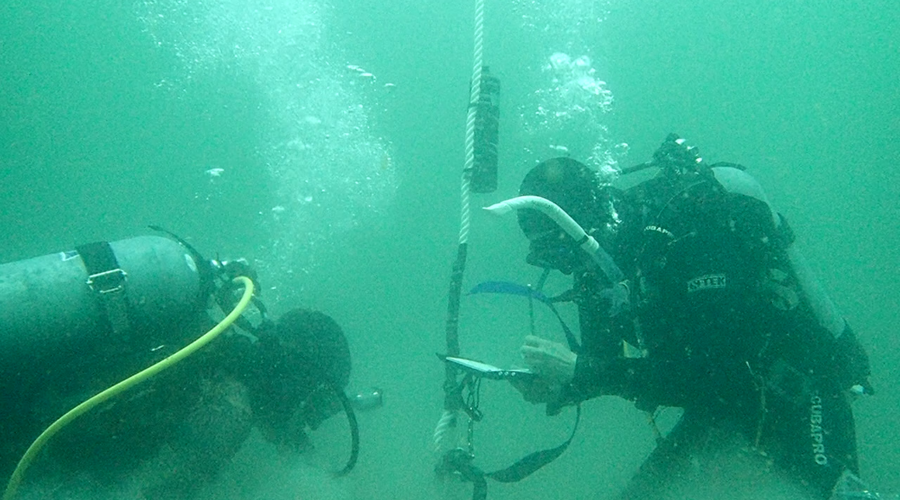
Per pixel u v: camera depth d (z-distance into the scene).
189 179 19.22
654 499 2.83
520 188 2.34
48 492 1.87
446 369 2.44
